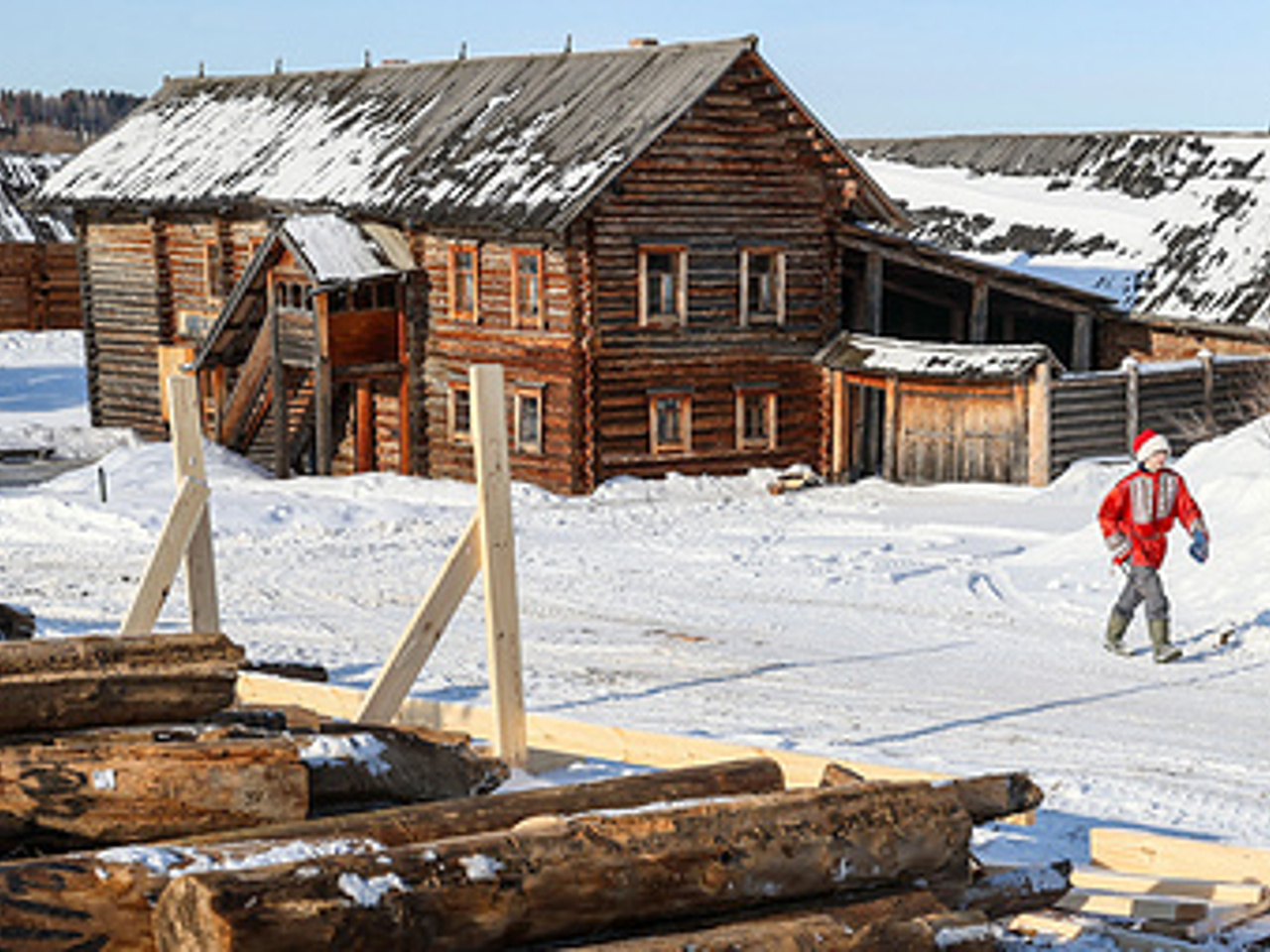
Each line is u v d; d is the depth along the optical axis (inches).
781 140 1604.3
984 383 1465.3
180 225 2001.7
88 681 288.5
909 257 1680.6
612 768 399.5
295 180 1844.2
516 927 207.6
